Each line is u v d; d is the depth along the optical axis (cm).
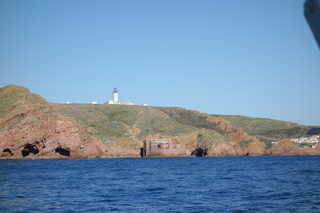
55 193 3791
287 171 7331
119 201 3238
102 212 2675
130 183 4966
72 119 16500
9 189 4131
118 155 17338
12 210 2736
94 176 6253
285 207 2836
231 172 7275
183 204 3053
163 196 3575
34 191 3953
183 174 6806
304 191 3853
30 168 8488
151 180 5472
